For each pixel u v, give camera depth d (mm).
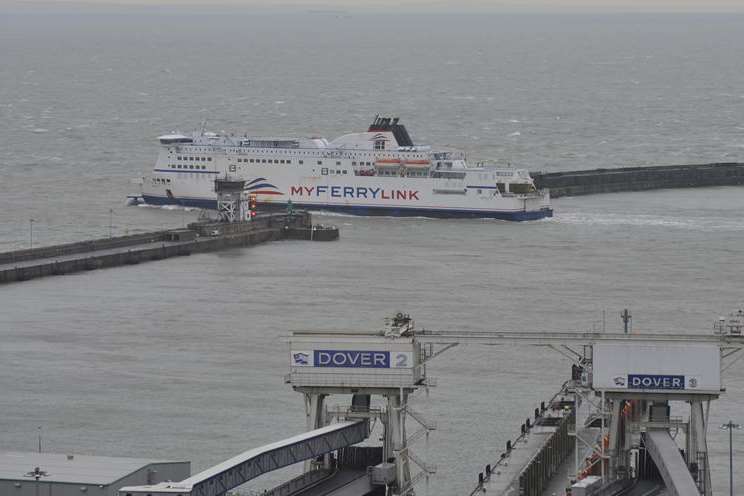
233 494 193750
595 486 186625
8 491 177125
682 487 172750
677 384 188875
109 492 176000
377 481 190250
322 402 196375
